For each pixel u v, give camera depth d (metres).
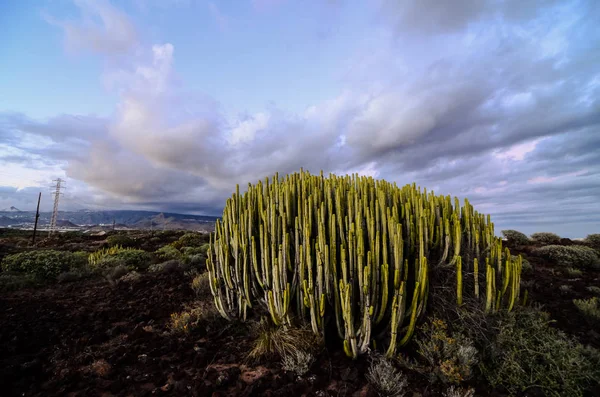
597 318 4.81
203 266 10.85
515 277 4.29
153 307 6.36
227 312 5.14
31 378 3.58
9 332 4.93
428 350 3.53
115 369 3.79
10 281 8.56
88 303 6.91
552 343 3.69
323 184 5.50
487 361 3.61
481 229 5.15
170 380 3.53
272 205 4.69
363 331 3.69
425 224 4.38
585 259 8.89
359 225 4.18
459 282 3.98
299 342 3.88
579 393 3.08
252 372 3.67
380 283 4.06
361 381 3.38
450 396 3.04
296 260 4.47
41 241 23.59
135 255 12.69
